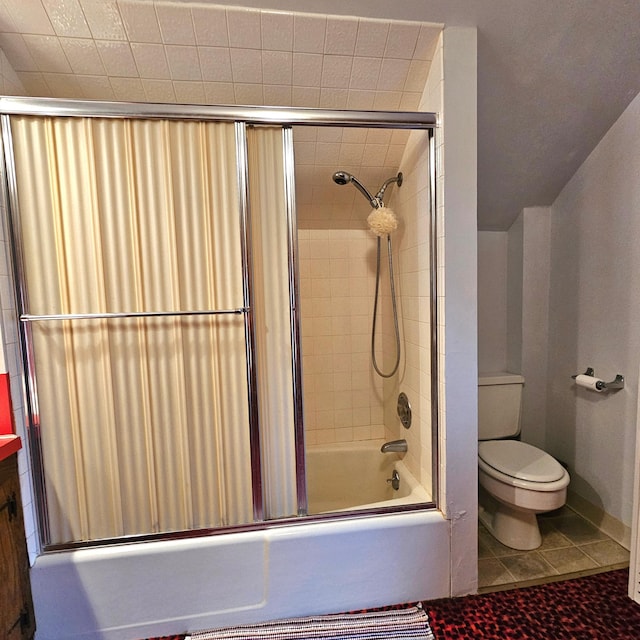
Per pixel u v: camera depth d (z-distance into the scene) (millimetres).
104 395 1226
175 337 1248
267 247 1299
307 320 2150
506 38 1288
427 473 1498
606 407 1735
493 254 2191
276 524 1311
